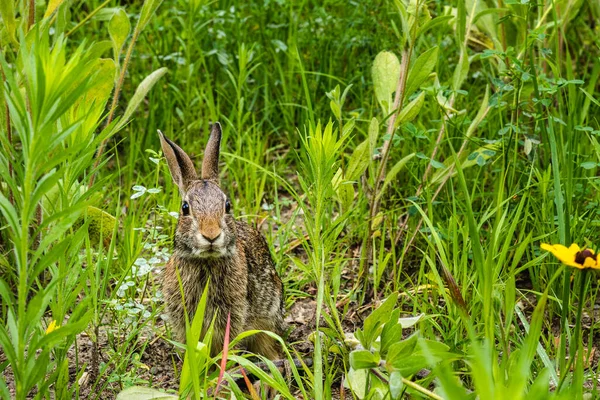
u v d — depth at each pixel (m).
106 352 7.95
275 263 9.11
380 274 8.31
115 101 8.81
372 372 5.93
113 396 7.35
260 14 12.22
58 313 6.39
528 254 8.31
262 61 11.91
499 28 10.45
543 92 8.91
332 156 6.95
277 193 10.40
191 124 11.10
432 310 7.98
